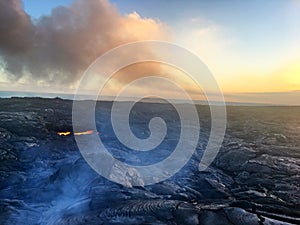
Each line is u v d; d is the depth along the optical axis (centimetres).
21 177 1619
